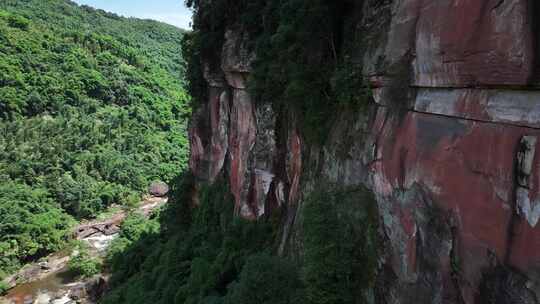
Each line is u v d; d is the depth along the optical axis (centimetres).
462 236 1120
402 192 1413
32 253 5303
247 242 2872
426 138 1297
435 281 1241
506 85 984
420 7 1348
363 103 1800
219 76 3725
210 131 4200
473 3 1059
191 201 4581
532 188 912
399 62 1461
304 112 2319
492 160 1026
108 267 5031
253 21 2862
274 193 2831
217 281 2716
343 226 1733
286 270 1955
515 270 951
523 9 909
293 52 2197
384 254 1528
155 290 3238
